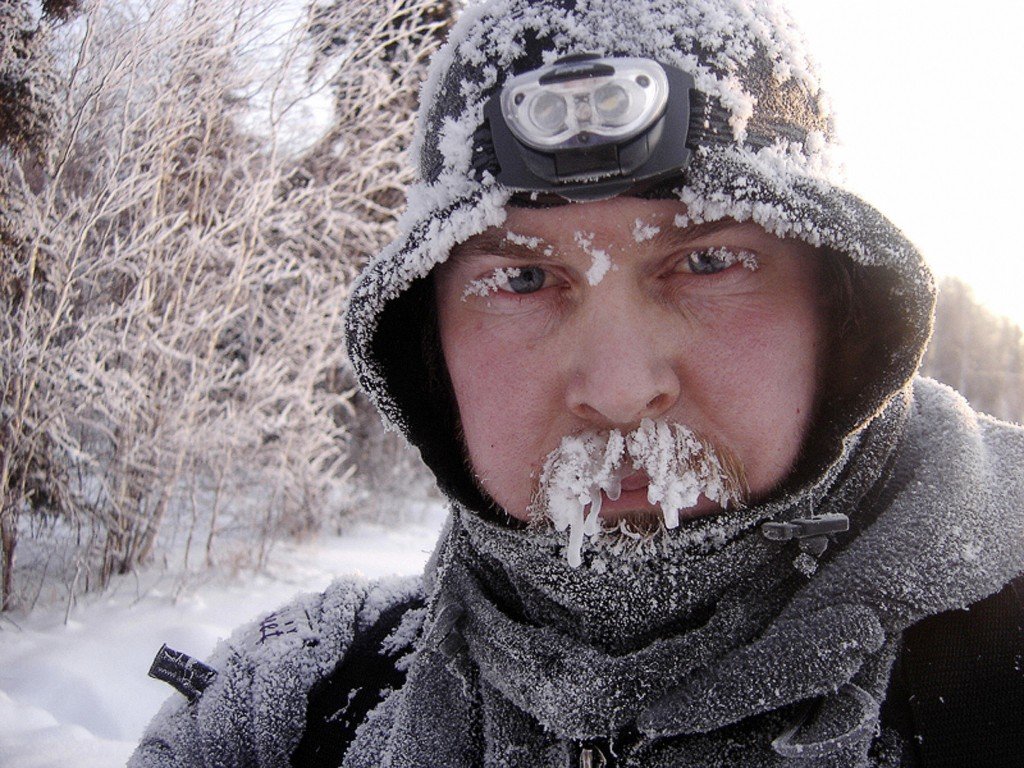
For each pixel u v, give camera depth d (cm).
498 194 64
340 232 524
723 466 62
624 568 66
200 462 449
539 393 66
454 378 72
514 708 72
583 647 67
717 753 63
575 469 63
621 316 62
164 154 435
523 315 67
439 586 81
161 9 411
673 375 62
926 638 64
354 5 479
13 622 358
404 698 80
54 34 400
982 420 79
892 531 65
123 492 412
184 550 465
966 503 65
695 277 63
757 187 61
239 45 454
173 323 429
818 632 61
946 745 61
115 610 382
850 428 65
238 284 445
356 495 589
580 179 59
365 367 78
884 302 65
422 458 81
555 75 60
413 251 70
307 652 90
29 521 418
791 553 67
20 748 261
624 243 62
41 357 379
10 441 377
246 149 489
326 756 85
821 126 71
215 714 89
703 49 64
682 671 64
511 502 68
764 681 60
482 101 68
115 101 429
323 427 525
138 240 427
